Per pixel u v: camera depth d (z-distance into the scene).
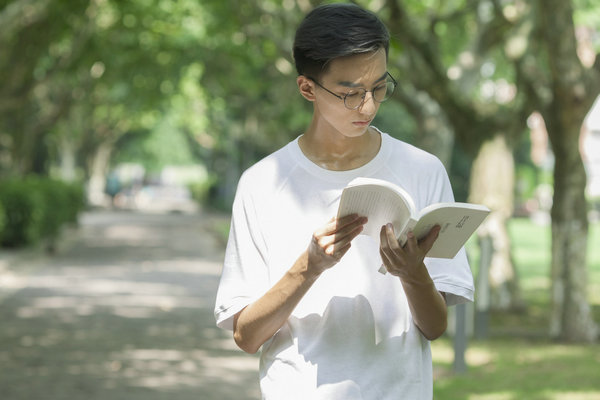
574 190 11.55
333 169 2.84
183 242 32.28
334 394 2.72
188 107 55.12
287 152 2.88
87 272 20.50
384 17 13.25
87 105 48.16
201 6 24.41
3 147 35.25
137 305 14.66
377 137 2.88
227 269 2.88
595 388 8.27
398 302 2.78
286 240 2.83
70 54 26.95
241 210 2.88
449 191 2.90
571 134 11.36
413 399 2.76
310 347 2.76
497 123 14.30
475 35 17.45
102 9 26.73
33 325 12.29
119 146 77.19
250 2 18.33
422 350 2.83
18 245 25.16
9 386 8.40
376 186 2.47
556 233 11.70
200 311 14.14
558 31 10.88
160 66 30.66
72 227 38.38
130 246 29.78
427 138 18.58
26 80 26.52
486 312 11.82
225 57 31.44
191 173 140.25
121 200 80.00
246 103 44.31
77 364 9.55
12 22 18.64
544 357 10.24
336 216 2.57
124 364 9.60
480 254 11.76
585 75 11.02
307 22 2.64
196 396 8.12
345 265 2.77
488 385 8.49
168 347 10.76
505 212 14.66
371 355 2.75
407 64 13.91
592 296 17.36
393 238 2.53
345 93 2.59
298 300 2.65
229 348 10.80
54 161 64.38
